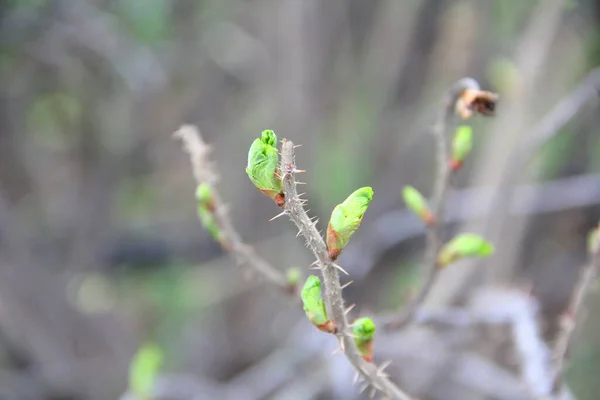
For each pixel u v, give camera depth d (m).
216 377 0.94
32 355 0.86
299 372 0.70
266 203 0.93
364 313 0.45
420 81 0.94
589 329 0.78
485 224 0.69
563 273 0.90
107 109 0.95
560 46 0.73
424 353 0.62
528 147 0.64
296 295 0.40
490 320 0.43
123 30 0.88
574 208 0.88
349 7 0.92
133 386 0.51
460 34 0.90
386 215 0.94
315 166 0.90
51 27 0.81
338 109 0.94
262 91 0.95
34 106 0.92
